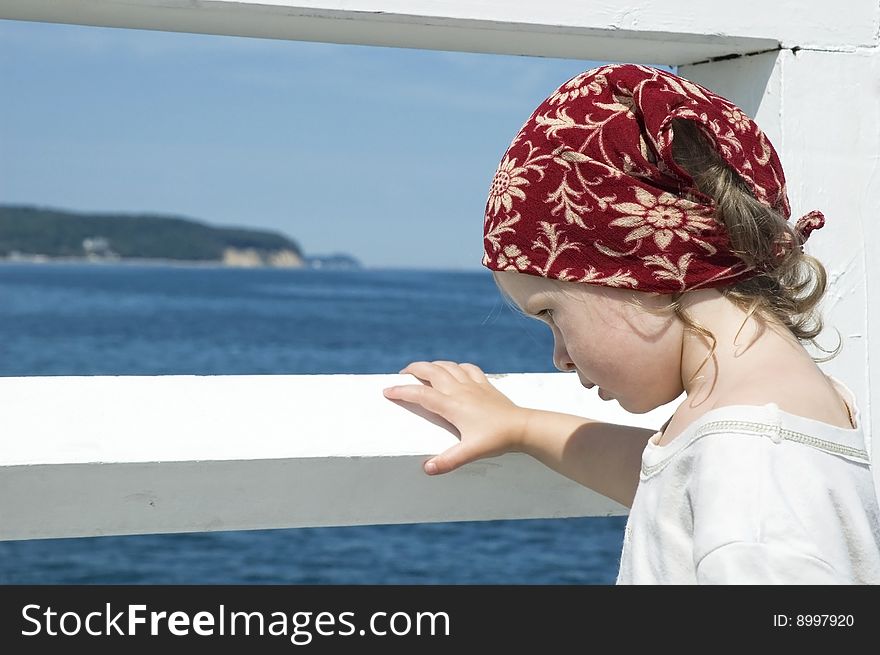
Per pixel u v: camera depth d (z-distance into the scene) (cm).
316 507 103
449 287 10606
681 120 89
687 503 83
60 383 99
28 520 97
